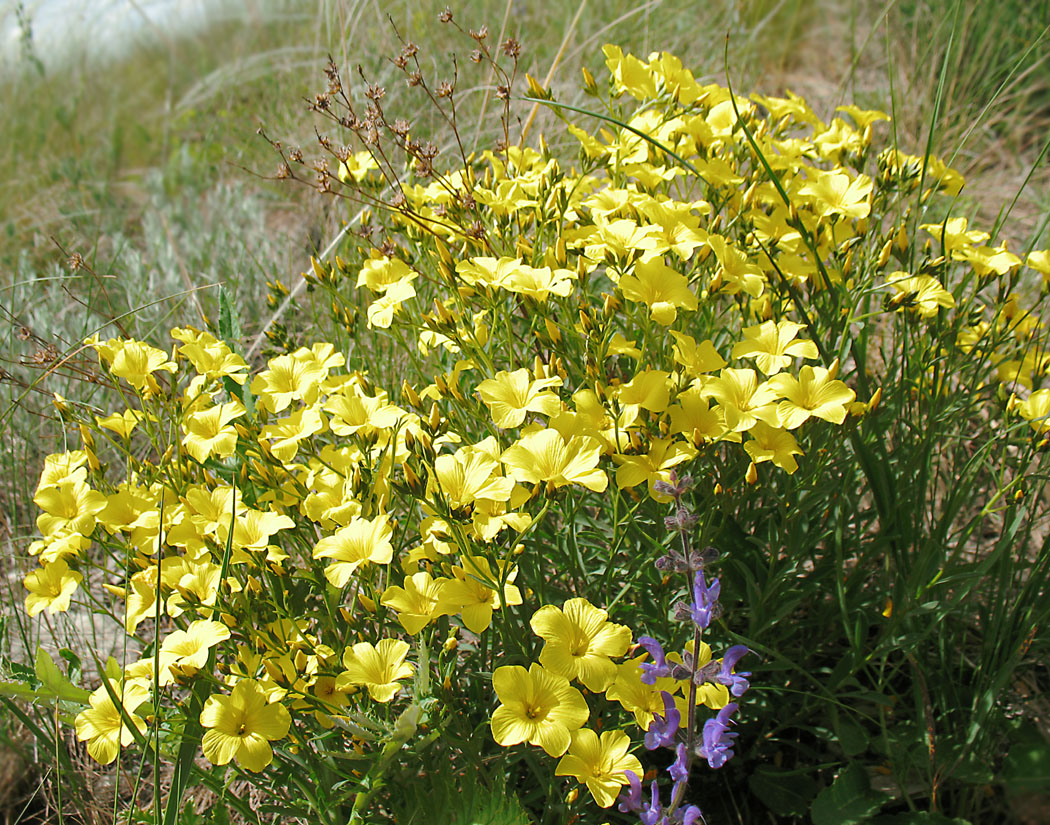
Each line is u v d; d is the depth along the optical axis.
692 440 0.40
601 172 0.72
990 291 0.66
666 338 0.47
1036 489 0.47
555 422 0.40
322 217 0.78
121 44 1.38
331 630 0.42
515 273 0.43
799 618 0.50
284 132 0.95
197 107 1.18
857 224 0.48
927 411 0.50
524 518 0.39
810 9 1.10
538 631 0.36
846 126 0.54
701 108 0.52
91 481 0.50
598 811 0.41
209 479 0.43
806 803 0.45
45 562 0.41
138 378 0.44
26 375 0.67
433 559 0.40
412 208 0.50
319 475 0.43
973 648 0.49
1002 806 0.43
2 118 1.16
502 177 0.54
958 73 0.93
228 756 0.35
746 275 0.44
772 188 0.48
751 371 0.41
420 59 0.87
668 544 0.43
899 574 0.45
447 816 0.37
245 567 0.41
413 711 0.35
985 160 0.86
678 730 0.35
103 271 0.78
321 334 0.60
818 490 0.43
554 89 0.84
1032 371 0.47
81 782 0.48
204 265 0.79
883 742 0.45
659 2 0.85
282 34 1.25
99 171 1.09
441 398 0.47
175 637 0.38
